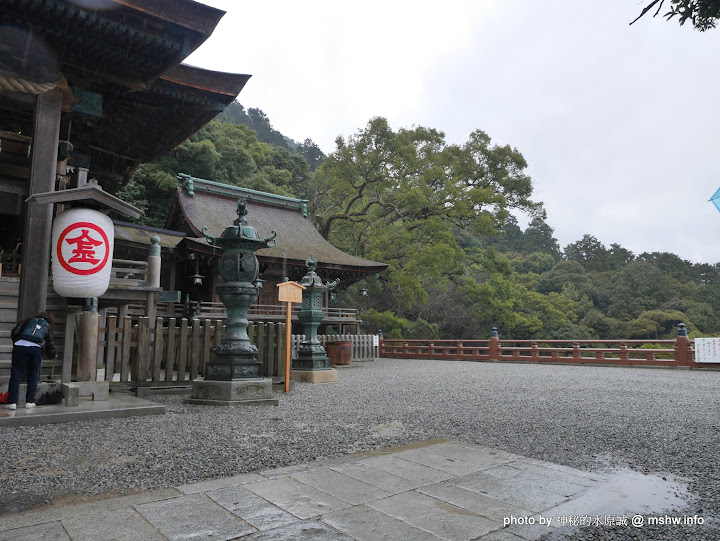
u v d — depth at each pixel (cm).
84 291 671
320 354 1155
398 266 3108
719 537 275
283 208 2706
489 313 3550
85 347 682
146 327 819
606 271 7269
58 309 801
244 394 723
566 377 1350
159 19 921
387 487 346
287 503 310
